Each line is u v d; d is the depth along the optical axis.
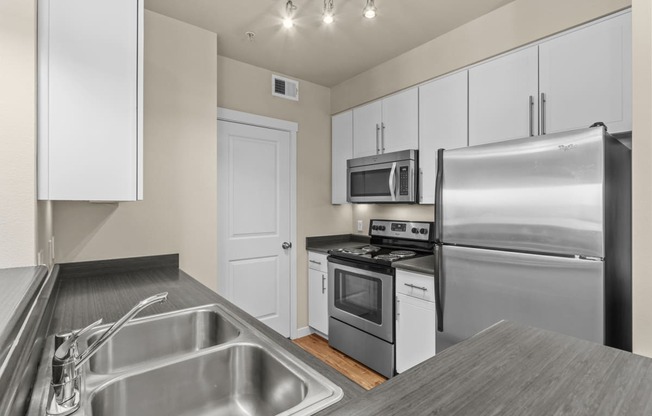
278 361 0.83
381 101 2.86
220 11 2.08
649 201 1.20
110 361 1.10
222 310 1.26
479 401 0.51
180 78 2.16
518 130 1.98
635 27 1.23
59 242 1.78
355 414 0.48
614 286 1.34
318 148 3.32
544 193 1.40
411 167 2.51
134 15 1.28
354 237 3.49
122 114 1.25
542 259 1.40
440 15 2.13
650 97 1.20
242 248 2.82
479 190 1.62
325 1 1.97
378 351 2.41
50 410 0.63
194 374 0.89
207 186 2.25
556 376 0.59
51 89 1.12
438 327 1.82
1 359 0.48
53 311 1.25
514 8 1.97
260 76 2.91
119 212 1.95
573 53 1.76
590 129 1.29
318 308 3.08
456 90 2.31
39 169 1.09
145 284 1.68
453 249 1.74
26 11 1.02
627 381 0.57
